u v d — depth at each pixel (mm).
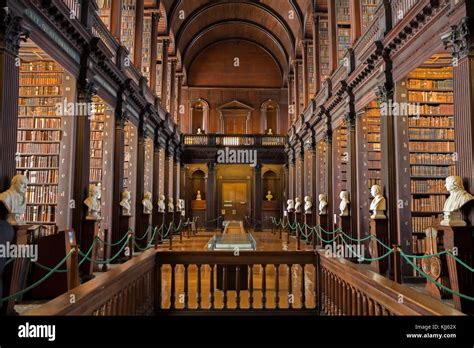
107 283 3375
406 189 8008
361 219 10109
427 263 6727
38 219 8359
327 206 12984
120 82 10289
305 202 15578
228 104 24422
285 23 20203
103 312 3422
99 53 8516
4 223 4965
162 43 17641
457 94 5684
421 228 8039
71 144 8070
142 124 12828
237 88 24688
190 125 24344
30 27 6039
